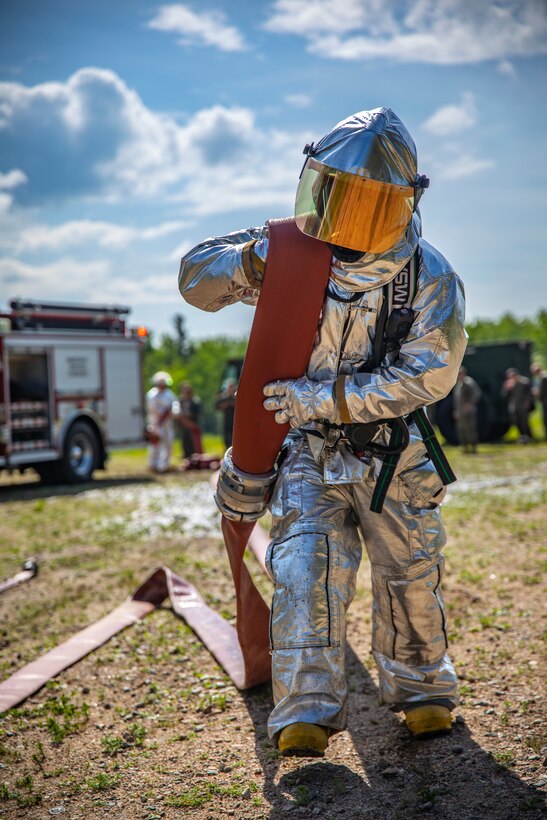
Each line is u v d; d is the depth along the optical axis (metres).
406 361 2.79
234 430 3.02
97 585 6.48
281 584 2.82
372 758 3.17
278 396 2.88
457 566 6.34
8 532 9.37
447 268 2.84
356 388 2.78
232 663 4.30
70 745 3.51
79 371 14.89
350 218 2.63
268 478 3.07
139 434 16.06
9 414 13.52
